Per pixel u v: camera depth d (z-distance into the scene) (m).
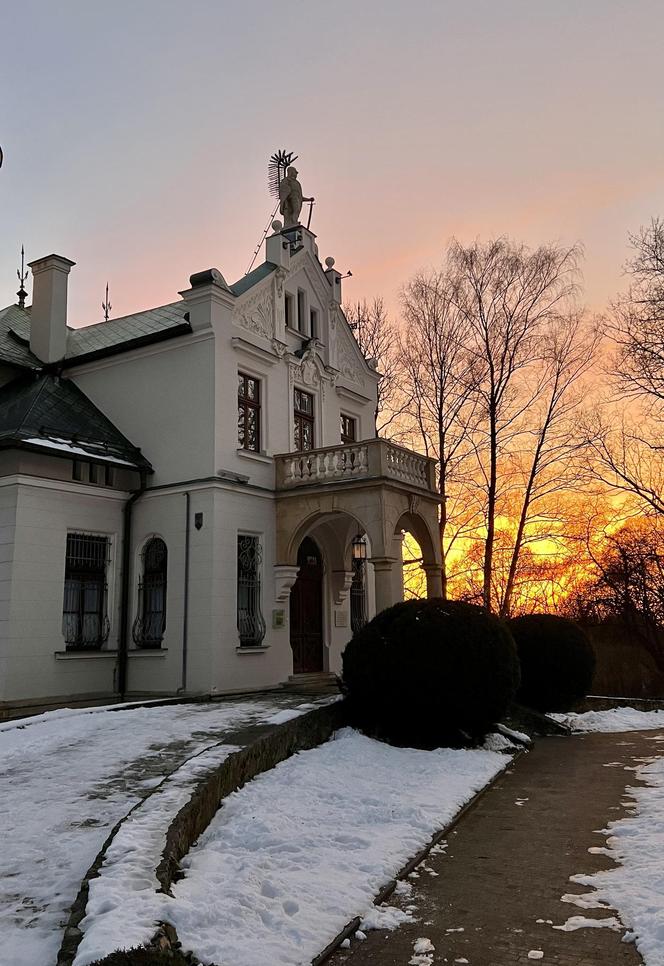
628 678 26.30
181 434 18.00
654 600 27.55
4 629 15.01
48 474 16.33
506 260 30.09
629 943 4.92
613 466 28.41
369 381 24.56
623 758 12.09
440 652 11.98
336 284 23.20
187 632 16.94
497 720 12.54
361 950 4.87
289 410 20.25
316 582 21.12
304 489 18.36
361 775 9.80
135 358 19.08
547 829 7.81
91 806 7.19
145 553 18.14
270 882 5.65
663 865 6.32
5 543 15.41
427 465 19.56
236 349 18.53
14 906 4.96
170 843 5.66
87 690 16.52
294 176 22.98
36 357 20.41
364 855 6.52
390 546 17.34
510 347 30.09
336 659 21.02
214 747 9.01
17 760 9.30
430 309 31.42
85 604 16.98
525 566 32.50
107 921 4.22
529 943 4.95
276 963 4.47
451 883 6.15
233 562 17.45
